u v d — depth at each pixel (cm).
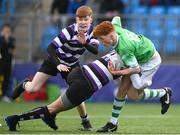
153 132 2436
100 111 3831
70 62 2502
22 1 5581
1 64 4775
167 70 4734
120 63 2308
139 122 2989
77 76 2314
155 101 4762
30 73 4922
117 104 2373
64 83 4841
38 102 4744
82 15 2373
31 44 5097
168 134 2348
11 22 5147
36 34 5097
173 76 4734
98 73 2303
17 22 5134
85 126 2511
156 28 4978
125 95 2372
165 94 2494
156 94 2466
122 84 2362
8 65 4788
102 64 2316
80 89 2297
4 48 4753
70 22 4981
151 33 4978
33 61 5081
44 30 5066
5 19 5156
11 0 5569
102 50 4931
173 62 4941
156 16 4978
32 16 5091
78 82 2303
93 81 2298
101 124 2878
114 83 4766
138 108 4156
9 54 4781
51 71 2530
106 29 2247
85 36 2406
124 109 4044
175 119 3203
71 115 3422
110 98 4788
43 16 5066
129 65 2264
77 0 5088
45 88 4884
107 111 3831
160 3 5556
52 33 5028
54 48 2436
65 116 3341
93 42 2427
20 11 5628
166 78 4728
